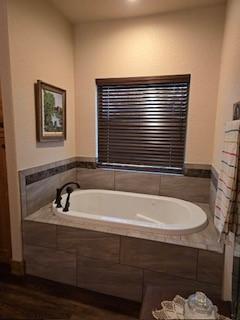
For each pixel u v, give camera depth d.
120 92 2.69
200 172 2.51
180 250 1.63
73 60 2.73
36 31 2.06
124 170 2.77
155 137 2.65
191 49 2.36
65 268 1.93
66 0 2.16
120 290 1.81
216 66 2.31
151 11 2.35
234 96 1.60
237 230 1.26
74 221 1.95
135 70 2.55
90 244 1.84
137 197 2.61
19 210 1.98
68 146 2.74
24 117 1.97
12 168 1.92
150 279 1.73
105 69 2.65
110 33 2.57
